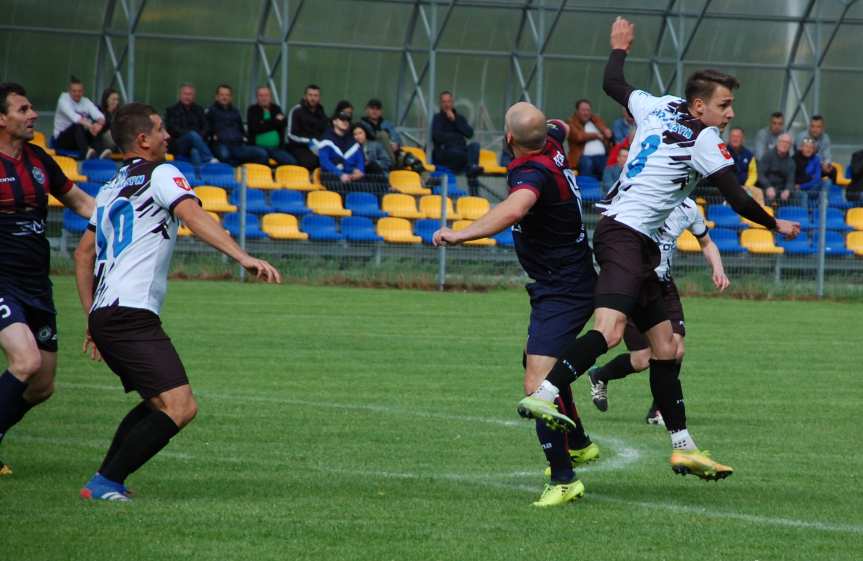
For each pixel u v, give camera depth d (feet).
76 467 66.49
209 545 50.34
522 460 71.77
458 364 116.26
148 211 57.72
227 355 118.32
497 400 95.55
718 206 210.18
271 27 241.96
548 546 51.42
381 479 65.46
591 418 91.35
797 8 263.29
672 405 62.34
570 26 256.73
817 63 269.64
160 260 58.08
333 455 72.33
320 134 213.46
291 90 247.09
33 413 84.79
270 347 124.67
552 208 60.95
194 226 56.08
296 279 191.62
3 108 62.85
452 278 194.29
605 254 61.52
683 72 263.29
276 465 68.85
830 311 181.37
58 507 56.59
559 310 62.08
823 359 128.16
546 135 61.52
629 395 104.42
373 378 106.32
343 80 250.37
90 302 60.95
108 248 58.39
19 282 63.57
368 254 197.67
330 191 204.13
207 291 174.81
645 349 88.07
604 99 264.31
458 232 58.65
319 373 108.58
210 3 236.84
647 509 59.52
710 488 65.41
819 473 70.23
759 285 200.85
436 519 56.13
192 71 240.53
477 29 252.83
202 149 202.28
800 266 205.05
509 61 257.55
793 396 102.83
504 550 50.49
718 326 158.20
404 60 253.03
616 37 67.26
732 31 263.90
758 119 271.49
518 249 63.05
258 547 50.21
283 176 209.56
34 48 231.09
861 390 106.73
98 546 49.78
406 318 153.58
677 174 61.41
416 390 100.17
